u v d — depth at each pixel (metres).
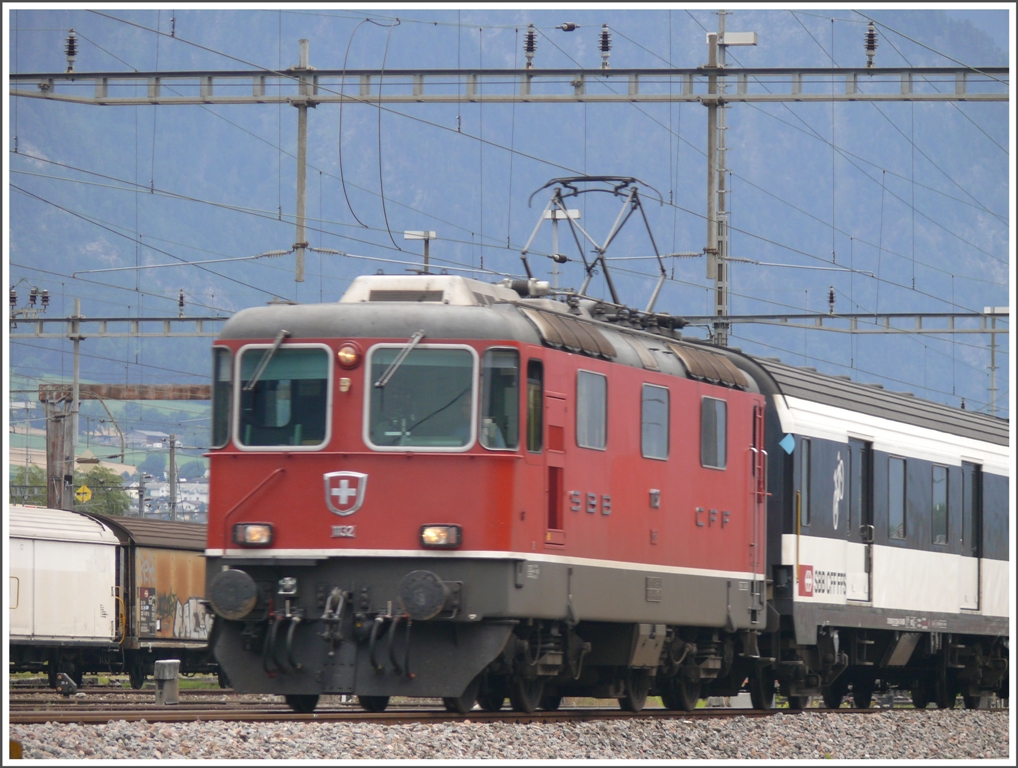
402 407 46.16
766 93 92.75
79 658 107.12
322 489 46.03
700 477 57.53
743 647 62.09
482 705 52.06
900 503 73.75
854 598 69.19
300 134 88.94
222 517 46.81
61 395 141.12
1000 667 85.12
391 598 45.47
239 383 47.19
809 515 65.62
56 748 34.81
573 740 44.00
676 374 56.88
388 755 37.41
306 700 49.62
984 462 82.06
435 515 45.50
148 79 89.44
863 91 91.00
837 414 69.00
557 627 49.34
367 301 49.12
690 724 50.75
